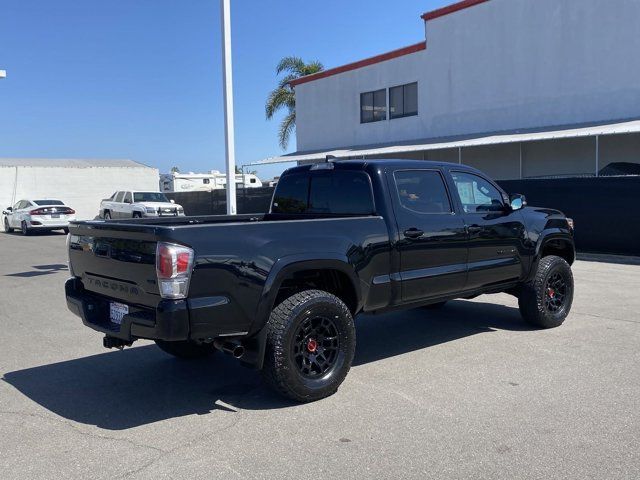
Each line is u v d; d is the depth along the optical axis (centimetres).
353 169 598
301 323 483
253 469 378
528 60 2009
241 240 464
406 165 602
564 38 1906
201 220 666
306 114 2973
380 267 556
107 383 555
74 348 680
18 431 445
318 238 507
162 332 432
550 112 1962
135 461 392
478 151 2228
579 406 471
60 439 429
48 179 3528
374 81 2600
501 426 436
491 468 373
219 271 449
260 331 479
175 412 481
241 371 588
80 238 538
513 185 1572
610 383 523
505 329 732
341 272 528
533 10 1981
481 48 2153
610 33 1795
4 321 822
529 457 386
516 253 691
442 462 382
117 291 491
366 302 549
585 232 1447
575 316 795
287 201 679
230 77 1273
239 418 464
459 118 2253
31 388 543
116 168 3744
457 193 641
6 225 2802
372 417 459
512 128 2075
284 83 3447
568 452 392
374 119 2636
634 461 379
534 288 713
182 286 435
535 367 574
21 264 1485
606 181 1400
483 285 664
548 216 746
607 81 1811
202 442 421
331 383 501
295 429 440
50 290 1081
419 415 461
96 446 416
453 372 565
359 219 544
